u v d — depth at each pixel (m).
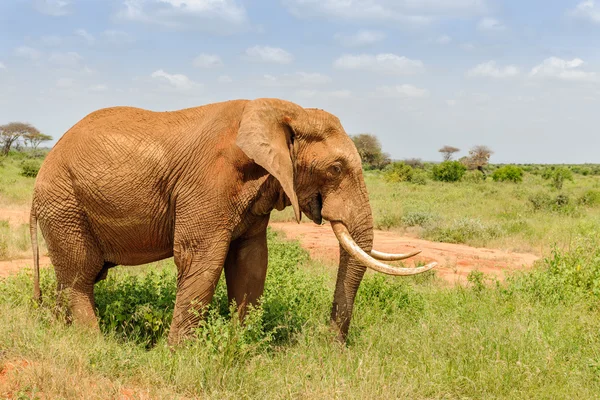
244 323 6.15
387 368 5.77
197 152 5.99
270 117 5.88
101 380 4.93
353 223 6.19
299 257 12.18
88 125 6.41
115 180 6.10
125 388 4.95
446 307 8.51
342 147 6.18
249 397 4.99
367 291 8.34
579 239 11.50
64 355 5.11
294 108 6.11
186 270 6.04
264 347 6.13
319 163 6.12
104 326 6.51
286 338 6.74
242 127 5.75
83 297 6.60
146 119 6.33
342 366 5.74
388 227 21.48
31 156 84.81
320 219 6.43
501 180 59.78
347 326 6.42
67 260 6.49
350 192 6.21
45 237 6.56
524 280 9.70
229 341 5.50
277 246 12.55
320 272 10.92
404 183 53.69
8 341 5.28
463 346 6.36
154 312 6.57
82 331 6.17
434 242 17.97
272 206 6.20
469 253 15.61
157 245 6.41
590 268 10.20
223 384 5.15
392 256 6.19
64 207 6.33
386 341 6.62
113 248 6.52
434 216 21.27
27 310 6.40
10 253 12.16
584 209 27.72
